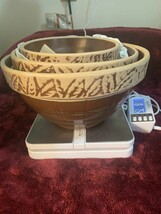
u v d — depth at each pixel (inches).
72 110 15.7
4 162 18.4
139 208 14.4
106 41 19.7
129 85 15.5
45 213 14.3
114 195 15.4
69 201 15.1
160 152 18.9
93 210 14.4
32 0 39.1
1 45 41.9
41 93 14.6
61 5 39.1
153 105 25.0
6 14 40.3
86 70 14.5
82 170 17.5
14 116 24.7
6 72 15.7
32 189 16.0
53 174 17.2
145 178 16.6
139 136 20.8
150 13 38.6
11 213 14.4
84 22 39.8
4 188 16.2
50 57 16.1
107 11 38.9
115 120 20.3
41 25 40.8
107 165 17.8
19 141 20.7
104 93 14.9
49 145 17.9
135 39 31.9
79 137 18.3
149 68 32.2
